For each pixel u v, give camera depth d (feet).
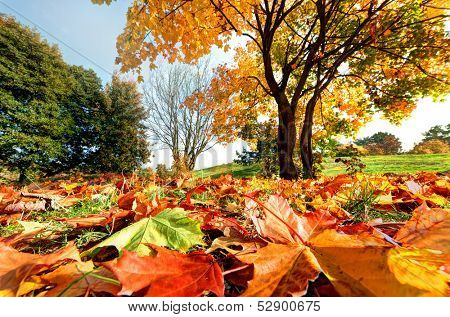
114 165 64.34
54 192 7.28
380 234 2.15
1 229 3.87
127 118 69.36
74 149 62.59
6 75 50.14
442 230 2.03
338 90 37.32
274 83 26.09
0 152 48.24
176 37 17.13
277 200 2.70
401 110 27.99
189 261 1.66
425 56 21.81
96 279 1.64
